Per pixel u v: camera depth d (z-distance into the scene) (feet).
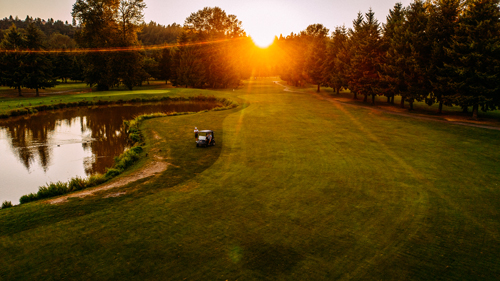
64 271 29.50
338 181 55.57
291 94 242.58
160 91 229.04
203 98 210.38
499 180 56.34
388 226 39.04
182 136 93.71
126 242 34.78
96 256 32.07
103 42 233.14
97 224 39.11
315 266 30.48
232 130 102.17
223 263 30.89
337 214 42.32
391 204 45.80
